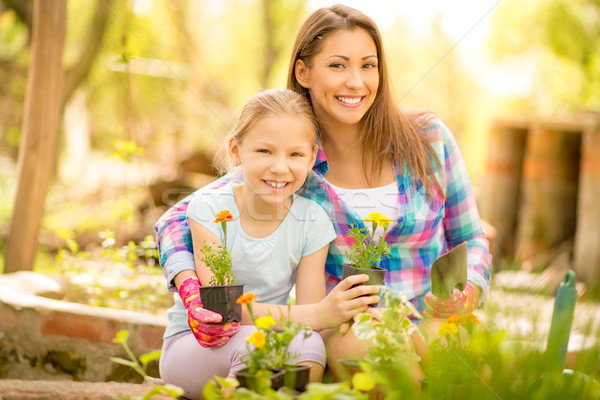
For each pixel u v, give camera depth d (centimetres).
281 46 1541
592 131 561
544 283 190
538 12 1049
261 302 213
